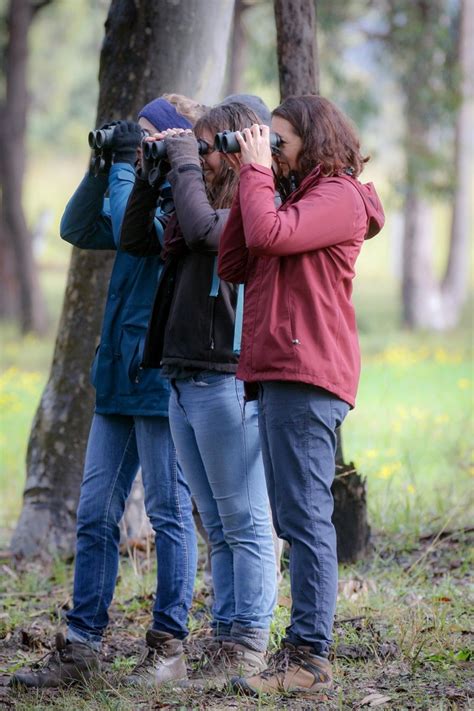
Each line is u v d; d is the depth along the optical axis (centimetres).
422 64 6281
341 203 1046
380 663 1236
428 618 1391
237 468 1152
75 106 10550
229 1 1795
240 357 1083
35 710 1113
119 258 1237
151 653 1198
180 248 1152
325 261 1059
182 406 1157
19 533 1897
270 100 8400
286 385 1055
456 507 2020
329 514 1077
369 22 7019
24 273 6769
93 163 1283
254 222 1023
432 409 3641
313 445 1061
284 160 1088
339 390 1056
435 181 6800
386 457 2628
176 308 1145
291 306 1050
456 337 6975
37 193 11981
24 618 1539
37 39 10056
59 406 1914
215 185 1189
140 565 1784
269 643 1305
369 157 1100
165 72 1788
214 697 1121
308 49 1670
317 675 1096
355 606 1463
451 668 1207
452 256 7531
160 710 1098
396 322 7700
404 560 1770
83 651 1207
